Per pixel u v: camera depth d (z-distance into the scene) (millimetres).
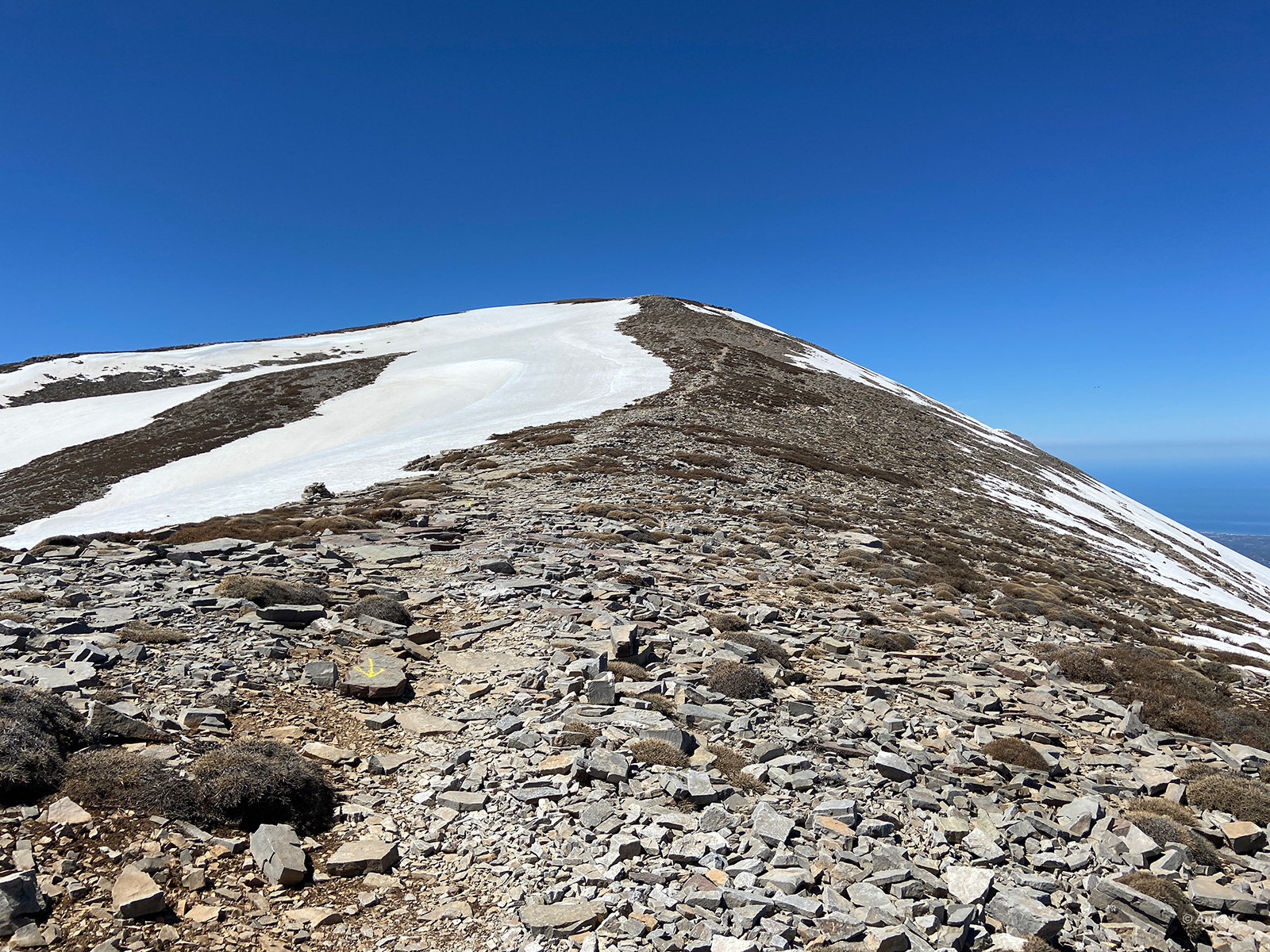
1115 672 17859
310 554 18938
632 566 20281
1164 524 83875
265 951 5938
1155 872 8992
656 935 6430
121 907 5938
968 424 98375
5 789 6930
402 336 136875
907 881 7734
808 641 16766
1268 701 19125
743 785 9594
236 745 8625
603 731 10602
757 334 110562
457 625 15078
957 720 13453
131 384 108500
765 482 38625
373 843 7543
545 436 45969
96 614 12703
